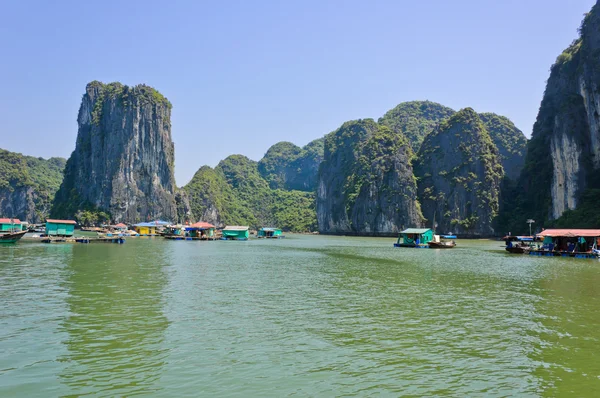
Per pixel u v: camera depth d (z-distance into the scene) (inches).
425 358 658.2
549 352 690.2
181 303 1008.2
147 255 2261.3
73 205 7509.8
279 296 1117.7
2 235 2938.0
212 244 3666.3
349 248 3272.6
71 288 1175.6
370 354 672.4
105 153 7436.0
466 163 6437.0
